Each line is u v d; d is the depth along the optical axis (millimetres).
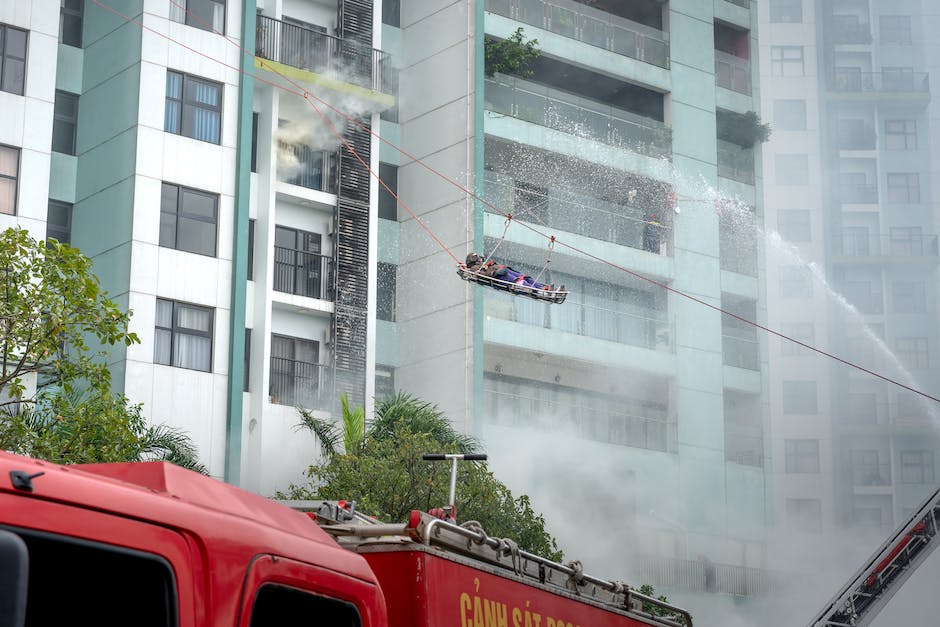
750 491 55469
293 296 42969
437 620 8312
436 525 8508
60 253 18609
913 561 37125
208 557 4754
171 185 40938
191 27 42250
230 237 41594
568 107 53844
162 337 39812
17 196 38281
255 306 42281
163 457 34500
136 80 41094
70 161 42375
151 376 39281
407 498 31219
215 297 40938
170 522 4621
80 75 43156
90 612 4406
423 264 48812
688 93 57625
